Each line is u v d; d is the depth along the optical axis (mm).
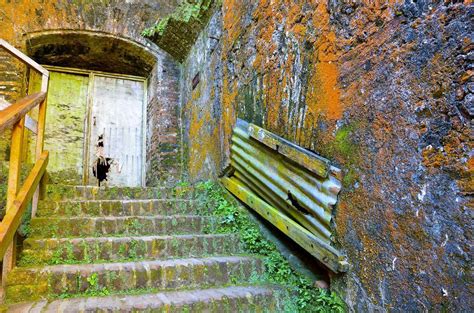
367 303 1990
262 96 3141
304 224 2578
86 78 6453
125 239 2820
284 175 2746
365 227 2004
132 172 6348
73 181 5957
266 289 2475
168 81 6125
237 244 3070
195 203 3744
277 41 2959
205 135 4688
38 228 2910
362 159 2033
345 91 2182
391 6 1902
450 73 1577
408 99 1771
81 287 2344
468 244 1473
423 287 1659
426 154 1671
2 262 2209
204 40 5055
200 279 2582
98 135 6262
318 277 2525
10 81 5105
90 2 5902
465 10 1533
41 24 5531
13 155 2379
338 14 2275
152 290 2451
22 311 2010
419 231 1686
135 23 6090
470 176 1479
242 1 3674
